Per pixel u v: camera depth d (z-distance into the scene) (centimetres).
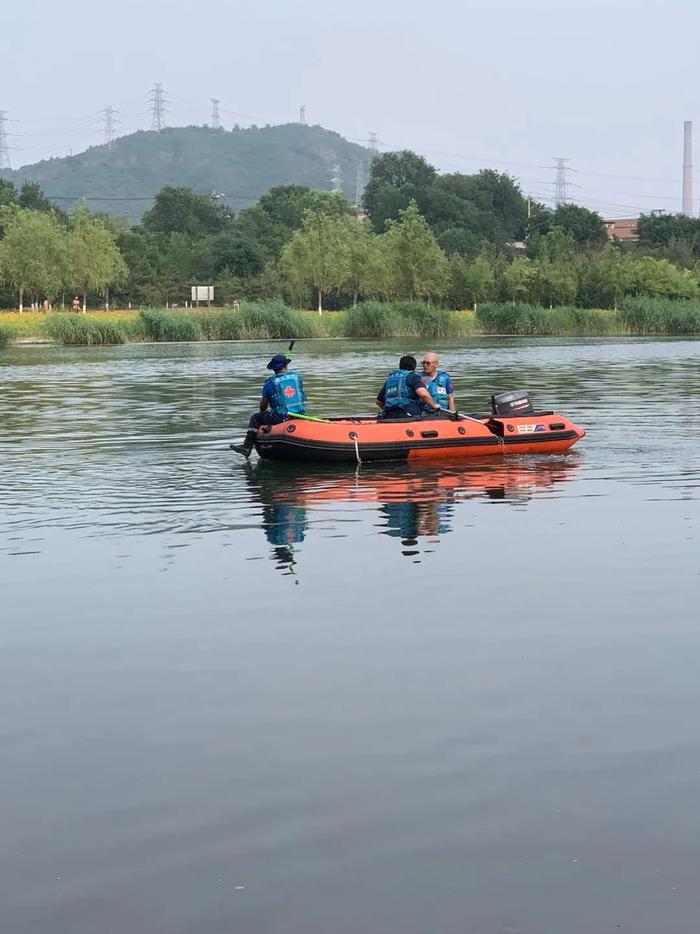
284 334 5997
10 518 1112
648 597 782
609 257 8194
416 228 7681
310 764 509
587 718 557
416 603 774
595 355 4131
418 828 450
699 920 386
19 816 466
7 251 6950
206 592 814
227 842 441
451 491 1261
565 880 411
